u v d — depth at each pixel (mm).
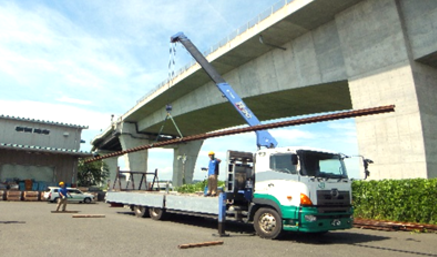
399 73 18531
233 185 10344
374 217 14375
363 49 20281
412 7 18391
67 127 34531
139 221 12898
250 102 31859
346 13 21094
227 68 31719
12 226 10141
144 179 17125
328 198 9062
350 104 30547
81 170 48062
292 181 9039
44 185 30109
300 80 25078
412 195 13219
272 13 23406
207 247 7652
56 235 8586
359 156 9773
